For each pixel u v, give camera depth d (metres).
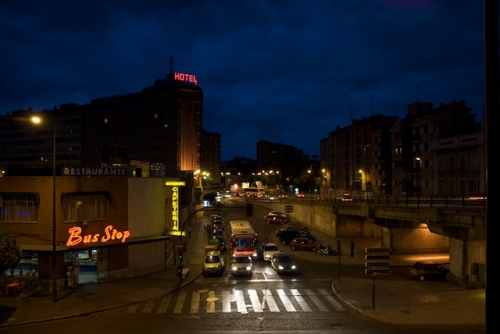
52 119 125.31
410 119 70.88
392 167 76.94
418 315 21.94
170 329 19.92
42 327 20.44
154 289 28.25
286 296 26.72
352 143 94.75
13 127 131.50
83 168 31.02
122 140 114.88
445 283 30.86
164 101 110.25
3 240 23.16
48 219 28.23
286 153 141.50
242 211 89.44
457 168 54.94
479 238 29.72
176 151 108.62
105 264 30.31
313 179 135.38
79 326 20.58
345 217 56.28
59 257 28.09
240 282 31.12
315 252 44.88
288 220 71.25
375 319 21.53
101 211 30.34
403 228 43.84
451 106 62.50
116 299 25.70
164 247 34.44
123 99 118.31
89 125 119.75
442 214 31.31
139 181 32.59
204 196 102.94
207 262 33.78
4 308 23.73
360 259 40.97
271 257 38.22
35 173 35.31
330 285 30.12
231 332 19.42
